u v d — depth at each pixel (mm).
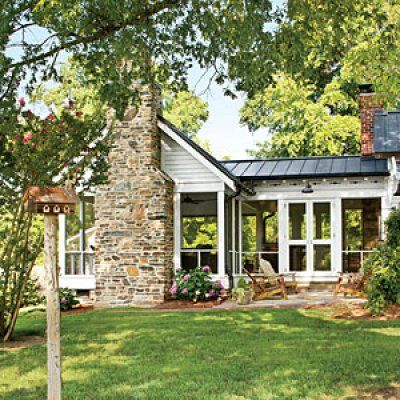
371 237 21359
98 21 10047
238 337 11172
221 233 17969
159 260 17250
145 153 17547
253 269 21656
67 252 19469
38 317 15789
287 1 9484
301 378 8070
